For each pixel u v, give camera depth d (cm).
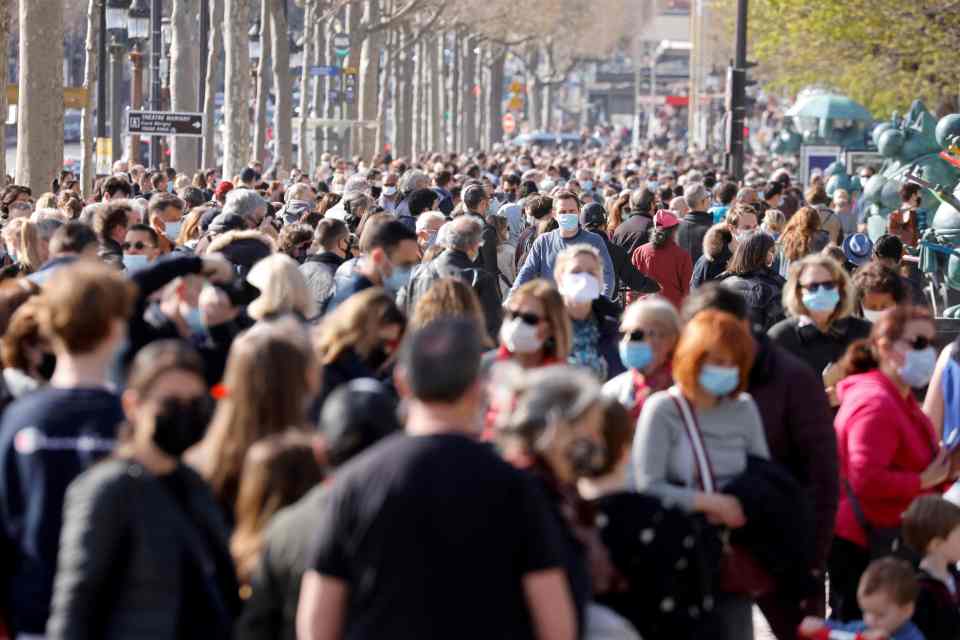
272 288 2080
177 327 1966
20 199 4341
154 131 7519
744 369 1625
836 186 7725
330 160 10900
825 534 1764
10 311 2002
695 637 1420
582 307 2291
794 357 1806
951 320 3041
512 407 1302
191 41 9538
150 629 1241
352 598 1179
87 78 7906
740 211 3869
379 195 5922
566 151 18412
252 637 1281
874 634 1806
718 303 1809
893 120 7088
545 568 1180
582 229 3434
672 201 4988
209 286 1945
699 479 1630
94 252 2462
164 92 10575
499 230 4259
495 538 1166
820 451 1770
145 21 8681
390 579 1162
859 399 1936
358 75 15025
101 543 1232
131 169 6481
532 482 1197
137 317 1903
